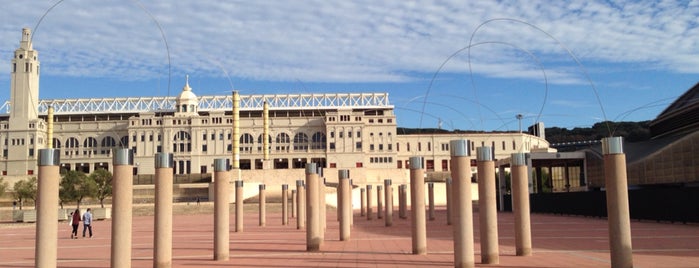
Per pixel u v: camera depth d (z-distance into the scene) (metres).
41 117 175.75
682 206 38.31
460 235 17.20
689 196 37.59
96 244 32.72
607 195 16.38
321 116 171.12
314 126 165.38
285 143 165.00
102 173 98.25
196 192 117.50
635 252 21.78
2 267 21.67
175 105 175.75
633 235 29.83
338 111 162.50
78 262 22.83
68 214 68.75
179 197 113.75
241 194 40.88
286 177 125.44
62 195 91.62
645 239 27.39
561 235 31.47
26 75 157.25
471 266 17.17
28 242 35.53
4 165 154.75
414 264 19.67
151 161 157.75
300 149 164.50
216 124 159.50
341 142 161.00
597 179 67.62
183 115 162.62
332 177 130.75
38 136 157.38
